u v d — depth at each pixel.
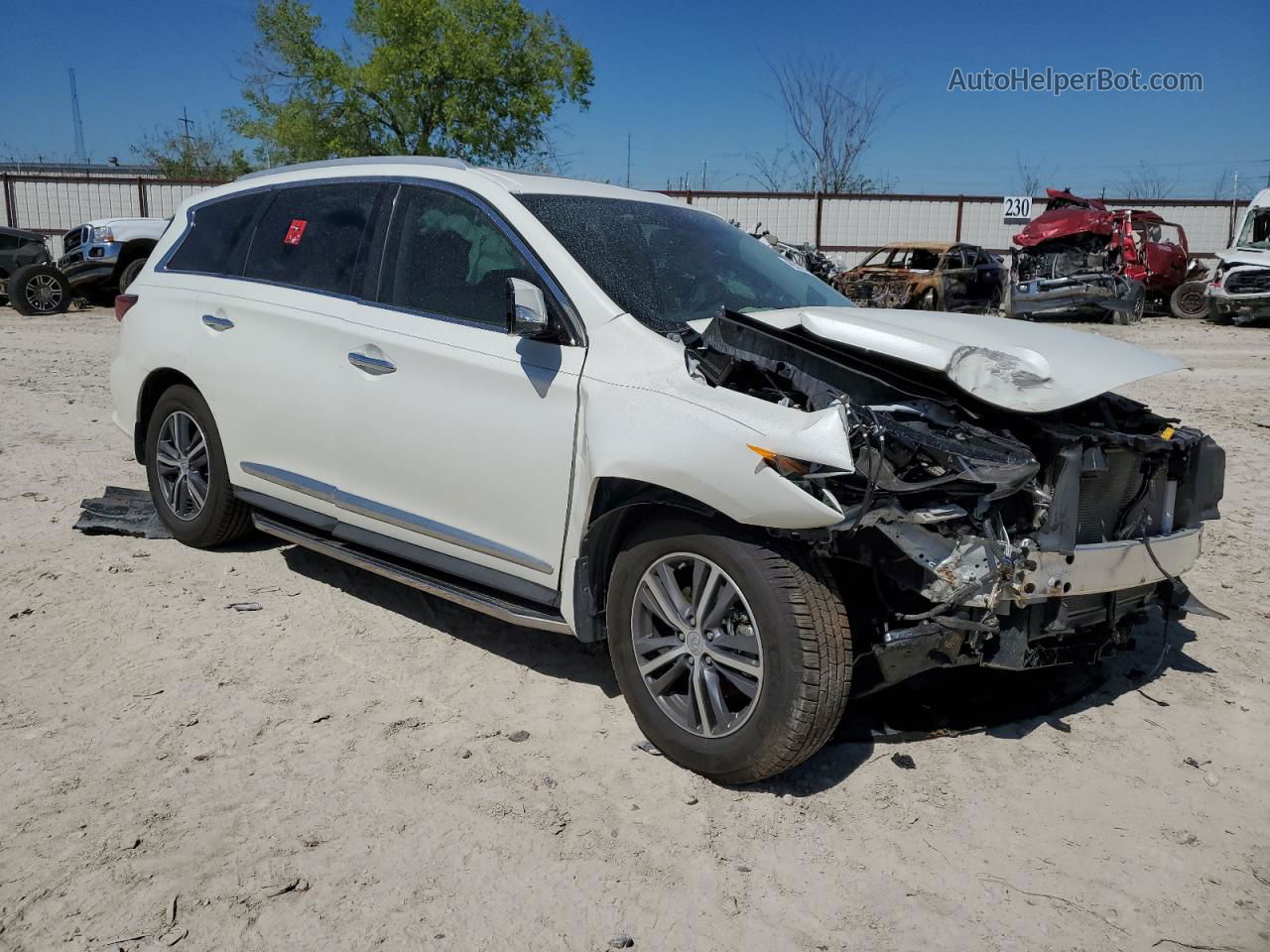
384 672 3.99
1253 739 3.70
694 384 3.20
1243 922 2.72
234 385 4.70
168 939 2.50
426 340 3.91
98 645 4.11
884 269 21.89
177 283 5.14
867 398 3.23
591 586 3.54
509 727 3.61
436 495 3.92
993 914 2.73
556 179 4.25
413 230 4.17
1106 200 29.53
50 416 8.60
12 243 20.12
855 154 40.84
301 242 4.62
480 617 4.57
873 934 2.64
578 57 27.44
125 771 3.22
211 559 5.14
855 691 3.32
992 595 3.02
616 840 2.99
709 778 3.30
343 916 2.62
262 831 2.94
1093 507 3.42
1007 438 3.18
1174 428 3.73
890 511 2.94
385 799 3.13
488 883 2.78
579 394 3.43
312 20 26.45
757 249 4.59
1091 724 3.77
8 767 3.21
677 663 3.32
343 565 5.12
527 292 3.38
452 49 26.06
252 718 3.59
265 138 27.61
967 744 3.59
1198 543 3.73
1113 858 2.98
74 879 2.70
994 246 30.23
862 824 3.11
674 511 3.25
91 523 5.46
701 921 2.67
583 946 2.56
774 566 3.00
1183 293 22.33
